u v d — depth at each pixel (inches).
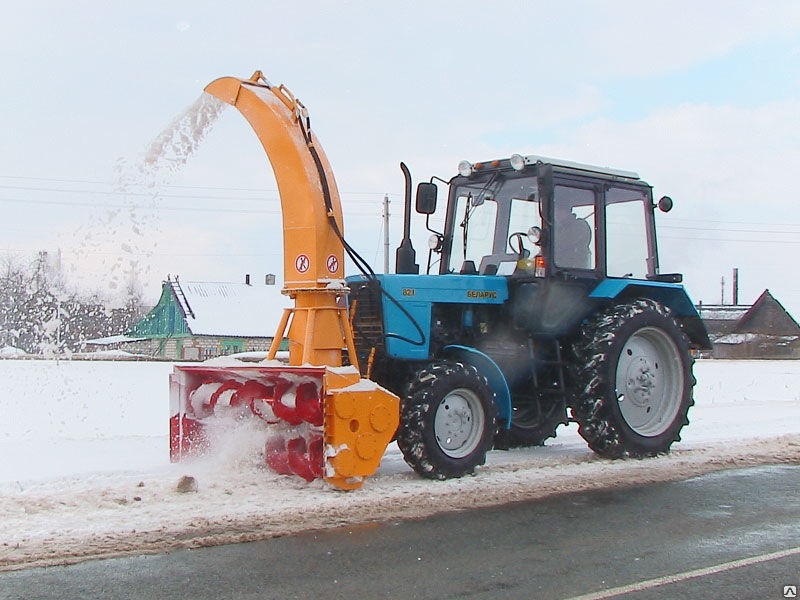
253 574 160.6
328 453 223.6
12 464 269.1
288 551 175.8
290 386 240.4
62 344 262.5
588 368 290.0
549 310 291.4
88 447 307.9
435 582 157.5
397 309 267.1
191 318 1587.1
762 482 256.1
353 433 226.5
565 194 296.7
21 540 179.6
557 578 160.9
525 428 325.4
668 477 263.9
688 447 320.5
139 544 178.5
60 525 191.6
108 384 621.0
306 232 253.8
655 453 299.6
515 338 295.7
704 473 271.3
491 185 307.0
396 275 271.1
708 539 190.4
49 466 264.8
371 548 179.0
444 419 254.5
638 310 299.9
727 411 460.8
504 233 300.7
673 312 331.3
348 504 215.5
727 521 207.2
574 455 308.2
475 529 196.4
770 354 1971.0
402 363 275.1
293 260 256.2
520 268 293.0
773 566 169.8
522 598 149.1
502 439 320.8
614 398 290.2
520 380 303.1
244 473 248.2
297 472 236.5
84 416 429.7
